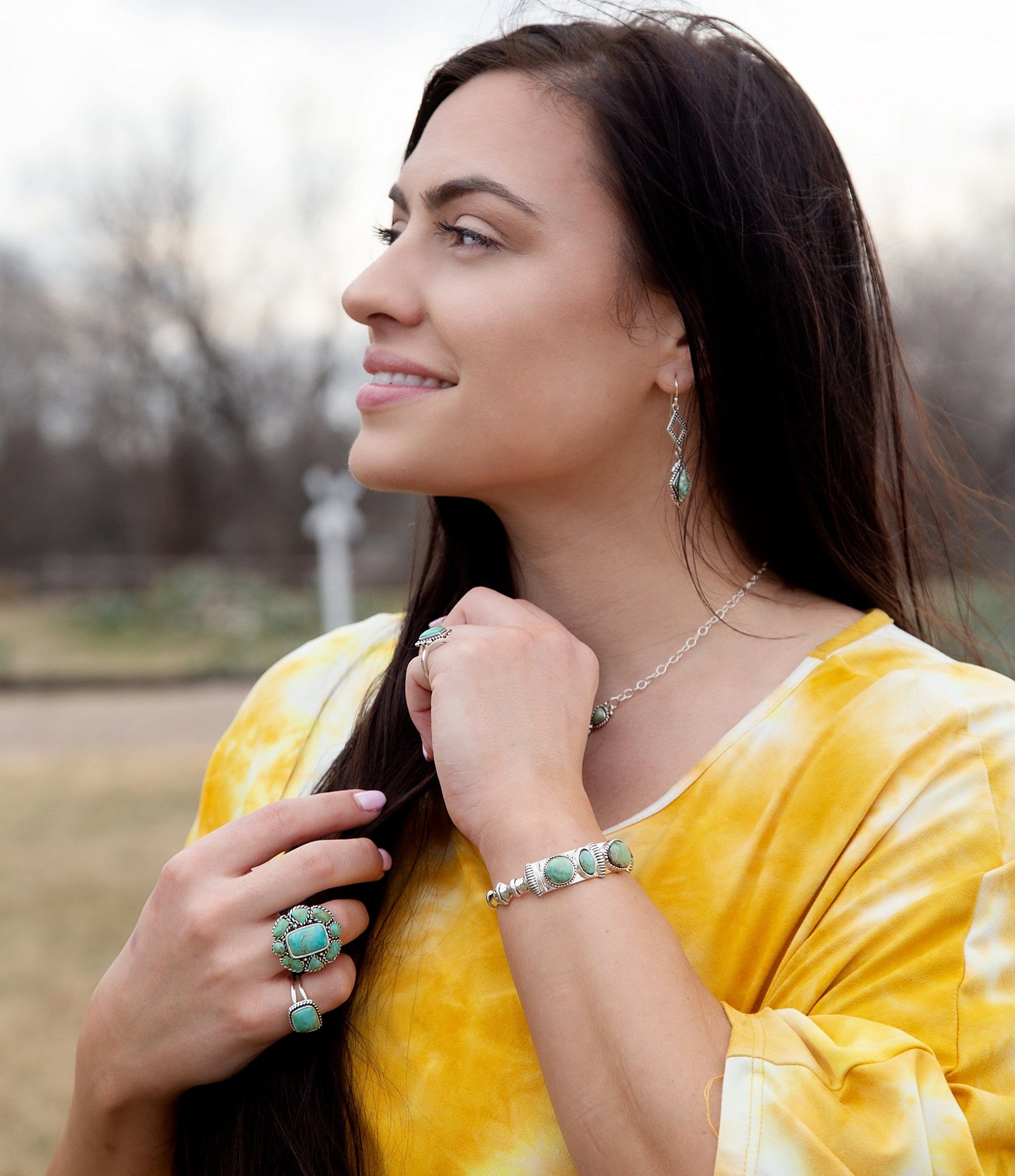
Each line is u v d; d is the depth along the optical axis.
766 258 1.22
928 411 1.46
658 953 0.96
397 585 24.58
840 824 1.07
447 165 1.18
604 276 1.17
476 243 1.18
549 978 0.97
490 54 1.25
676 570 1.26
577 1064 0.94
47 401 32.72
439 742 1.09
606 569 1.27
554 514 1.26
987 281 16.17
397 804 1.21
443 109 1.25
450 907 1.19
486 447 1.17
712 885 1.10
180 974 1.11
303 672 1.51
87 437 33.00
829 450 1.29
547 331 1.16
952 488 1.47
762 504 1.30
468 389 1.16
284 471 32.44
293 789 1.42
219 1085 1.18
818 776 1.10
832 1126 0.88
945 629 1.46
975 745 1.07
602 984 0.94
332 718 1.46
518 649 1.13
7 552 32.38
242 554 32.56
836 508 1.30
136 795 8.70
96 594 23.81
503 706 1.09
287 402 32.59
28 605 23.39
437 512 1.40
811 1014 1.00
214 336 32.19
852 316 1.33
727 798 1.13
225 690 15.69
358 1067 1.15
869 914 1.01
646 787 1.18
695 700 1.22
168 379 32.25
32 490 32.47
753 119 1.23
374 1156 1.12
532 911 0.99
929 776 1.06
